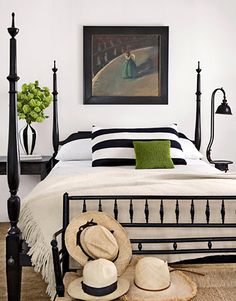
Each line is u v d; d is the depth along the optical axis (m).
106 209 2.18
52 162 4.18
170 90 4.39
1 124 4.33
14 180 2.14
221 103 4.29
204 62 4.39
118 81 4.36
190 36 4.36
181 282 1.90
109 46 4.33
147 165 3.44
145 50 4.34
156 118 4.41
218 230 2.17
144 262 1.88
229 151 4.48
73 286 1.86
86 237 1.96
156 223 2.14
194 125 4.43
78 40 4.32
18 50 4.29
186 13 4.34
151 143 3.60
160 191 2.26
